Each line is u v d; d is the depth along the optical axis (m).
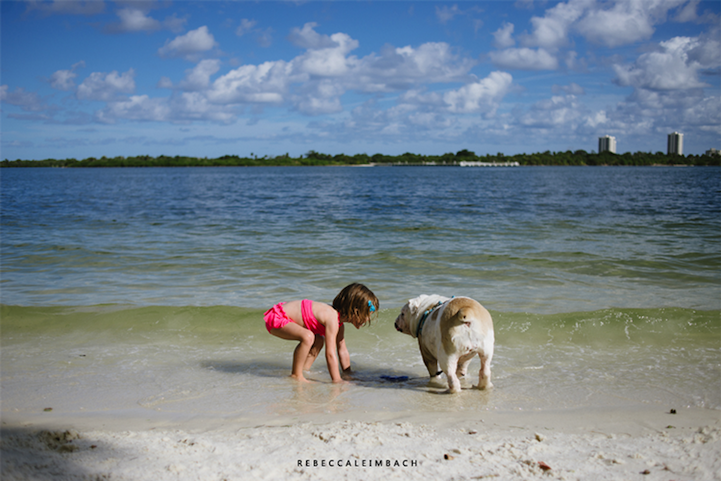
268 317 4.62
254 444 3.07
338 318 4.63
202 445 3.04
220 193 36.56
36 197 31.45
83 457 2.86
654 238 13.01
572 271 9.08
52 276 8.85
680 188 40.41
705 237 13.14
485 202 26.23
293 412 3.73
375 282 8.34
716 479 2.59
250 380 4.50
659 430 3.30
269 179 69.19
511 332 5.68
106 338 5.66
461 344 4.02
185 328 5.98
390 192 37.22
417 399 4.02
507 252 11.01
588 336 5.58
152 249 11.55
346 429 3.31
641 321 5.77
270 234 14.18
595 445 3.06
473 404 3.88
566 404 3.85
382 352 5.39
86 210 22.17
